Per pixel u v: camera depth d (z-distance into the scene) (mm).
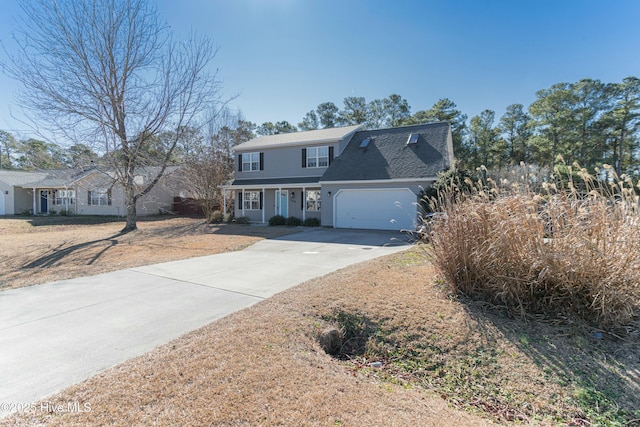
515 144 33406
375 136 18359
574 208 3873
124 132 14883
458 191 5352
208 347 3336
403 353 3654
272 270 7094
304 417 2268
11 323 4188
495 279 4141
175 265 7957
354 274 6000
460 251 4488
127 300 5133
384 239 11953
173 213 27219
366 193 15742
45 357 3223
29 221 21578
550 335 3508
